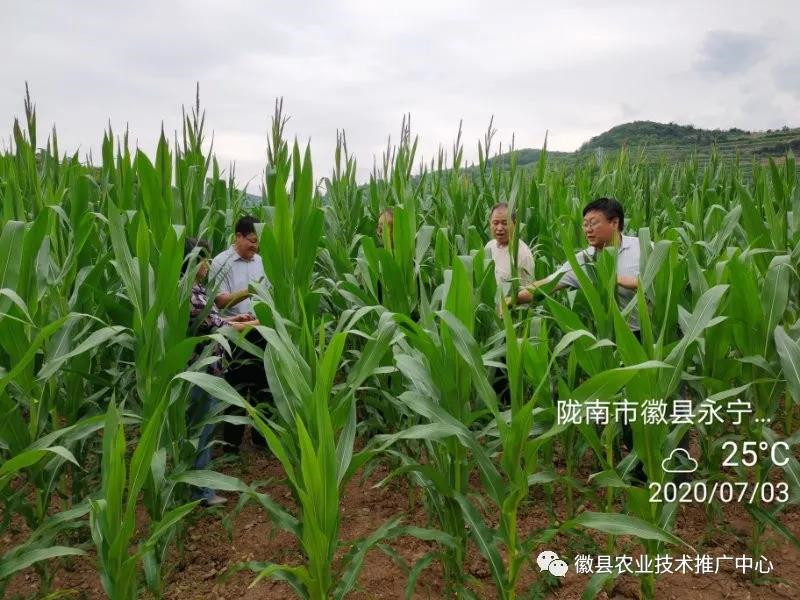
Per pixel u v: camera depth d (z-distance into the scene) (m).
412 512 3.04
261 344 3.63
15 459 1.68
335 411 1.97
